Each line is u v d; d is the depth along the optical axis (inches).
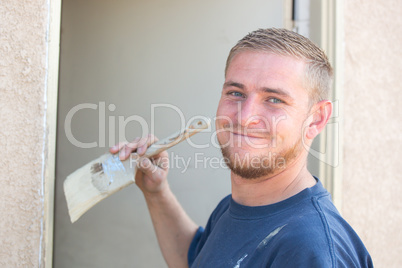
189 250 58.1
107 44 86.9
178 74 80.8
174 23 80.7
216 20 77.8
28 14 43.2
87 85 89.4
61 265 95.3
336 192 72.4
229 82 43.0
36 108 43.5
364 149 79.4
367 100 79.7
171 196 59.9
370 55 80.0
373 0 80.6
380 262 84.4
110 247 89.8
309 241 36.2
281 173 42.4
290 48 41.1
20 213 43.1
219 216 53.9
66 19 91.0
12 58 42.8
